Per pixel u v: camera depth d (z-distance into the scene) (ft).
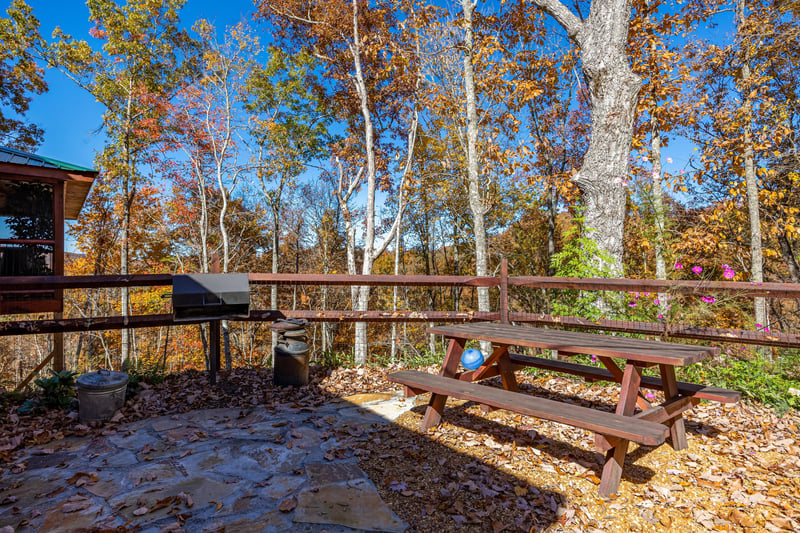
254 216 89.71
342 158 73.77
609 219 23.07
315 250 94.89
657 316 15.94
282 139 77.51
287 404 13.37
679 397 9.87
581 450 9.94
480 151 34.50
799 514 7.22
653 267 41.37
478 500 7.93
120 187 72.02
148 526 7.11
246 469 9.16
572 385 14.85
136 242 79.56
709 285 13.12
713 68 38.14
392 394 14.55
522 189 56.34
